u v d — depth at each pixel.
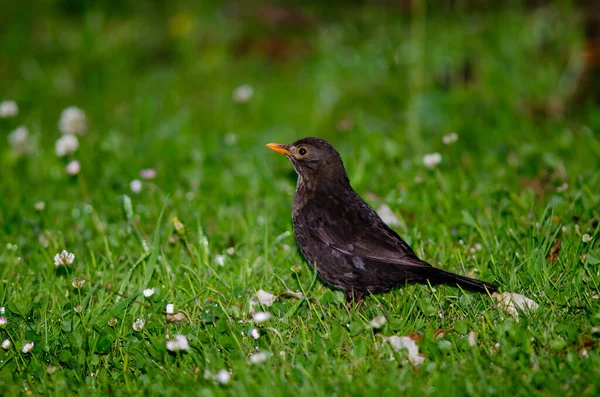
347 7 20.89
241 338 8.01
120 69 19.25
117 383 7.70
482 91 15.53
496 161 12.58
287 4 21.36
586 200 10.13
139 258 9.83
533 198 10.68
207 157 13.09
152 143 14.10
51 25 21.53
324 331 8.13
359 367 7.34
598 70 15.09
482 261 9.25
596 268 8.70
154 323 8.32
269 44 19.91
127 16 21.50
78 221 11.20
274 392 6.98
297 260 9.86
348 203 9.29
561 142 12.92
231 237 10.55
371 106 15.96
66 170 12.82
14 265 9.99
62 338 8.27
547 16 16.69
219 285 9.27
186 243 9.97
